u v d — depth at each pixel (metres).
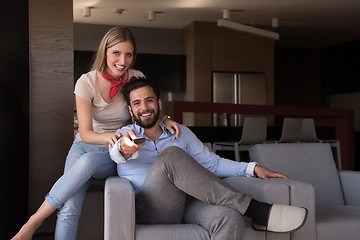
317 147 2.73
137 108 2.13
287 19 7.25
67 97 3.30
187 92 7.74
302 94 9.53
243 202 1.88
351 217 2.22
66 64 3.30
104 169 2.14
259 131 5.09
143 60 7.47
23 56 2.97
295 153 2.65
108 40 2.35
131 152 1.95
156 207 1.94
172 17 7.14
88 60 7.18
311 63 9.58
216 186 1.88
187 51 7.75
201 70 7.53
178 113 4.38
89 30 7.47
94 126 2.49
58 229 2.07
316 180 2.63
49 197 2.04
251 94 7.84
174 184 1.93
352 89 8.88
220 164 2.31
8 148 2.48
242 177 2.28
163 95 7.90
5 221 2.41
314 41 8.98
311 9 6.63
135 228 1.86
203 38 7.53
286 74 9.46
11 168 2.56
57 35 3.28
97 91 2.38
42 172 3.24
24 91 3.00
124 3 6.27
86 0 6.10
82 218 2.65
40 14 3.25
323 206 2.52
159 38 7.89
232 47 7.71
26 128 3.08
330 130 6.47
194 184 1.87
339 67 9.21
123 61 2.37
